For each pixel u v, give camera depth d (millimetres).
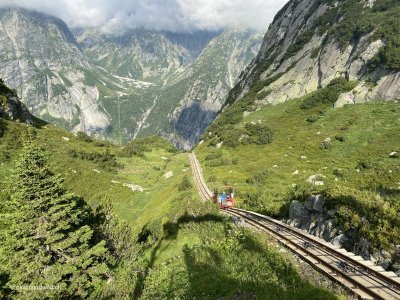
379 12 86250
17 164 20031
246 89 136500
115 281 18891
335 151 56531
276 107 94562
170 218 25312
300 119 78375
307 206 21672
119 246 27734
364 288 10602
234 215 26672
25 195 19547
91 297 18969
